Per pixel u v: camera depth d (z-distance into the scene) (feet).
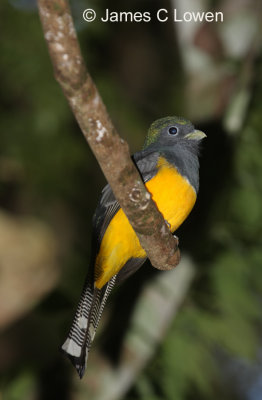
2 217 38.06
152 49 55.06
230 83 40.22
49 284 37.47
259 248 40.40
